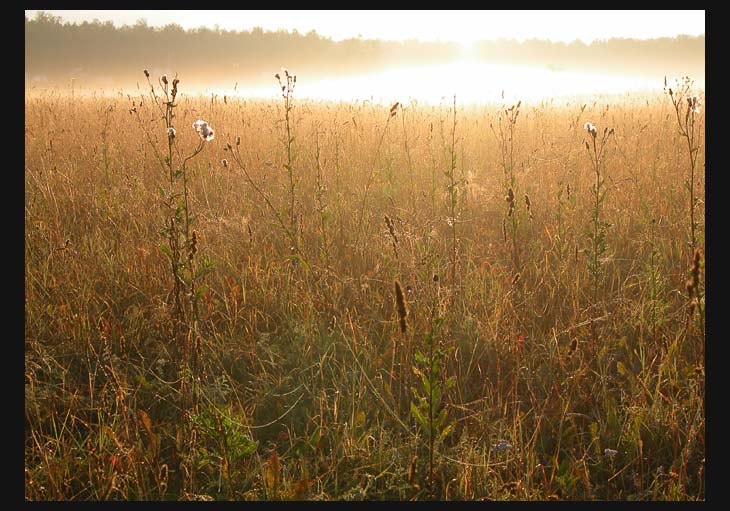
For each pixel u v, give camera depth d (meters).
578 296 4.51
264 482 2.95
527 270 5.10
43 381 3.77
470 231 6.16
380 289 4.88
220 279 4.84
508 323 4.21
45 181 7.20
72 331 4.20
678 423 3.26
